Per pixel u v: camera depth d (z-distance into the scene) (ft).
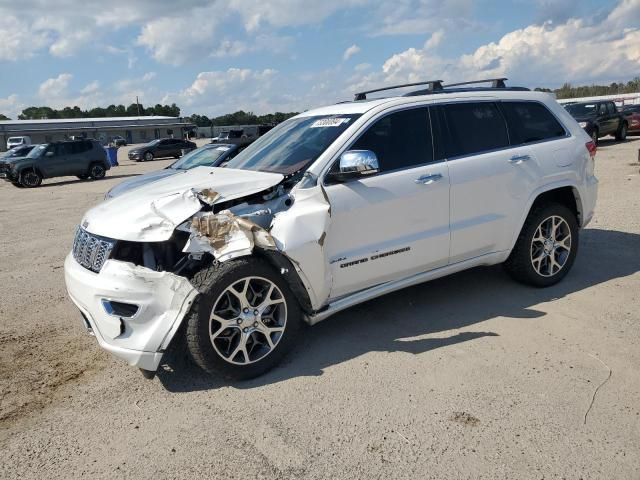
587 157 16.79
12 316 16.83
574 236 16.67
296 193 12.18
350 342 13.42
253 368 11.76
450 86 16.29
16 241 30.04
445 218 14.15
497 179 14.84
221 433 9.96
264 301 11.83
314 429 9.89
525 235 15.69
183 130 265.13
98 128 248.52
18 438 10.19
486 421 9.83
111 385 12.09
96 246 11.73
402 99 14.19
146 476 8.92
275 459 9.13
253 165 14.20
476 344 12.89
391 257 13.38
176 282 10.85
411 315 14.89
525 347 12.61
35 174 71.00
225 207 12.22
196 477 8.82
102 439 10.03
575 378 11.12
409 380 11.43
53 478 9.02
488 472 8.51
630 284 16.29
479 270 18.31
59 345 14.39
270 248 11.39
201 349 11.13
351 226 12.70
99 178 77.51
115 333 11.08
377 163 12.26
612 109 73.61
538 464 8.63
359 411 10.39
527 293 16.03
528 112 16.20
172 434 10.03
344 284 12.84
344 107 14.85
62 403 11.41
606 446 8.97
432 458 8.93
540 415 9.91
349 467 8.82
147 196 12.51
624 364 11.59
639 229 22.79
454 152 14.46
